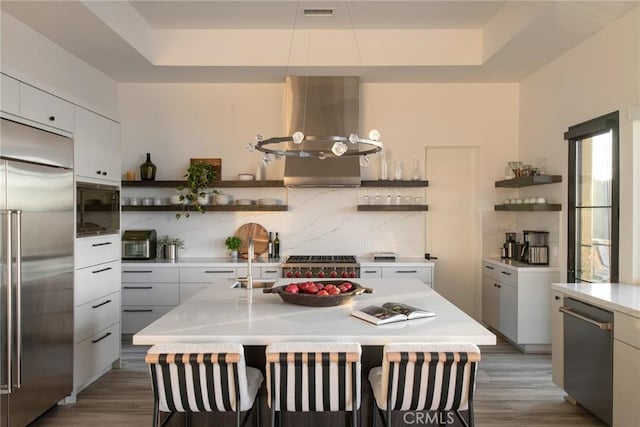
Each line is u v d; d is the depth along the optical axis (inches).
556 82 184.7
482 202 222.4
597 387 119.6
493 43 178.7
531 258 190.9
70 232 134.3
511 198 221.6
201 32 193.0
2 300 105.3
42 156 121.1
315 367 81.2
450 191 226.1
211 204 217.3
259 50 192.4
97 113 152.1
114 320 164.4
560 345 139.2
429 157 225.9
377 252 223.0
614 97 147.7
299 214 224.1
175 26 189.3
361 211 221.9
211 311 109.1
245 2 165.8
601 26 152.3
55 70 170.4
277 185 213.2
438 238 226.5
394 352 79.8
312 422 101.3
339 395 82.3
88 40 166.4
